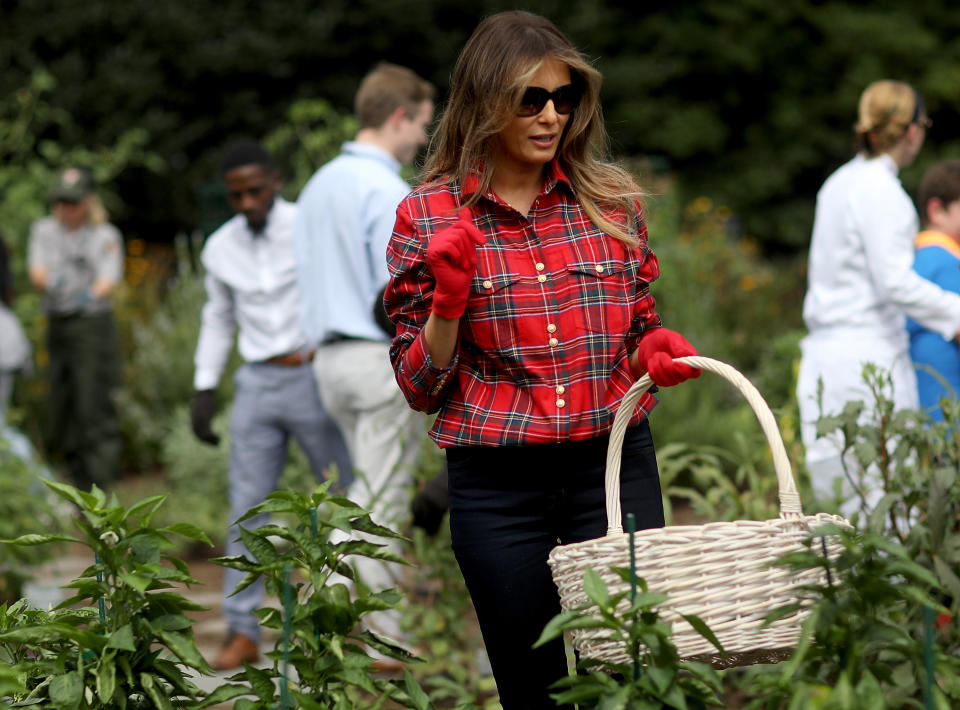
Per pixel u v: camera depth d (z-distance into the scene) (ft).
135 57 59.98
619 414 8.99
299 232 17.35
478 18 64.49
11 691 8.25
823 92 72.49
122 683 8.47
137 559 8.42
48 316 32.55
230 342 20.25
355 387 16.66
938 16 73.20
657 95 71.26
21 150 49.47
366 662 8.32
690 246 43.27
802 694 6.93
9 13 60.29
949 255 17.20
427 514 15.03
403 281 9.29
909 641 7.36
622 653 8.13
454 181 9.39
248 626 18.08
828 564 7.46
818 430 12.28
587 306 9.22
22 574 18.30
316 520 8.59
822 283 17.38
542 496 9.37
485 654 15.94
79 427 32.73
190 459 29.09
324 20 61.36
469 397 9.25
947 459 12.12
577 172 9.48
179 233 63.72
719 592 7.90
